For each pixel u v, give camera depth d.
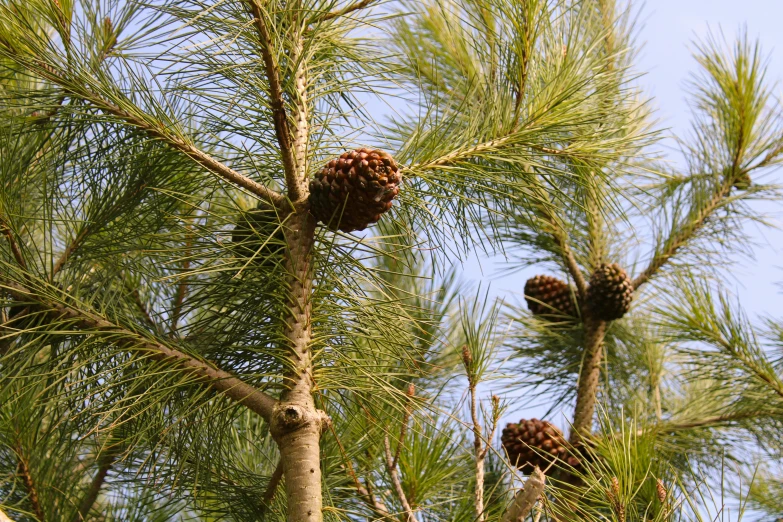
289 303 2.54
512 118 2.75
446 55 3.12
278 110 2.54
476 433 2.70
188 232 2.59
